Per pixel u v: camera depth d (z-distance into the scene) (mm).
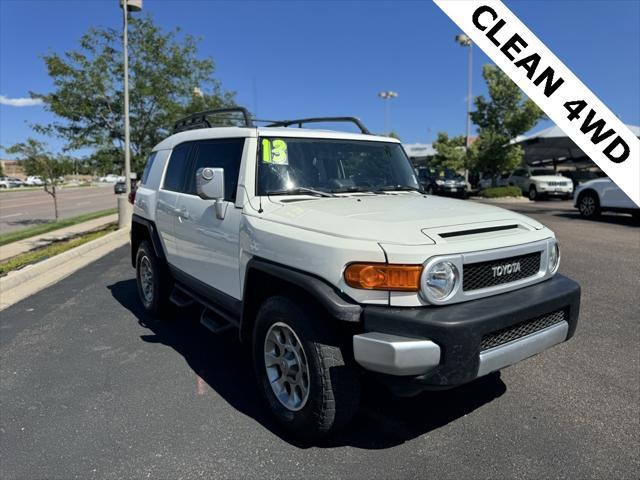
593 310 5438
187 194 4477
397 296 2602
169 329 5098
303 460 2805
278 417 3104
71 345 4637
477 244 2783
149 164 5797
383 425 3182
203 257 4109
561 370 3963
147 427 3170
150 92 14008
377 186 4066
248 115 4062
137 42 14180
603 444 2932
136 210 5730
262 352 3270
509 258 2924
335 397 2793
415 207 3314
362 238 2703
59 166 15930
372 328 2607
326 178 3826
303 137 3877
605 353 4285
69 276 7672
